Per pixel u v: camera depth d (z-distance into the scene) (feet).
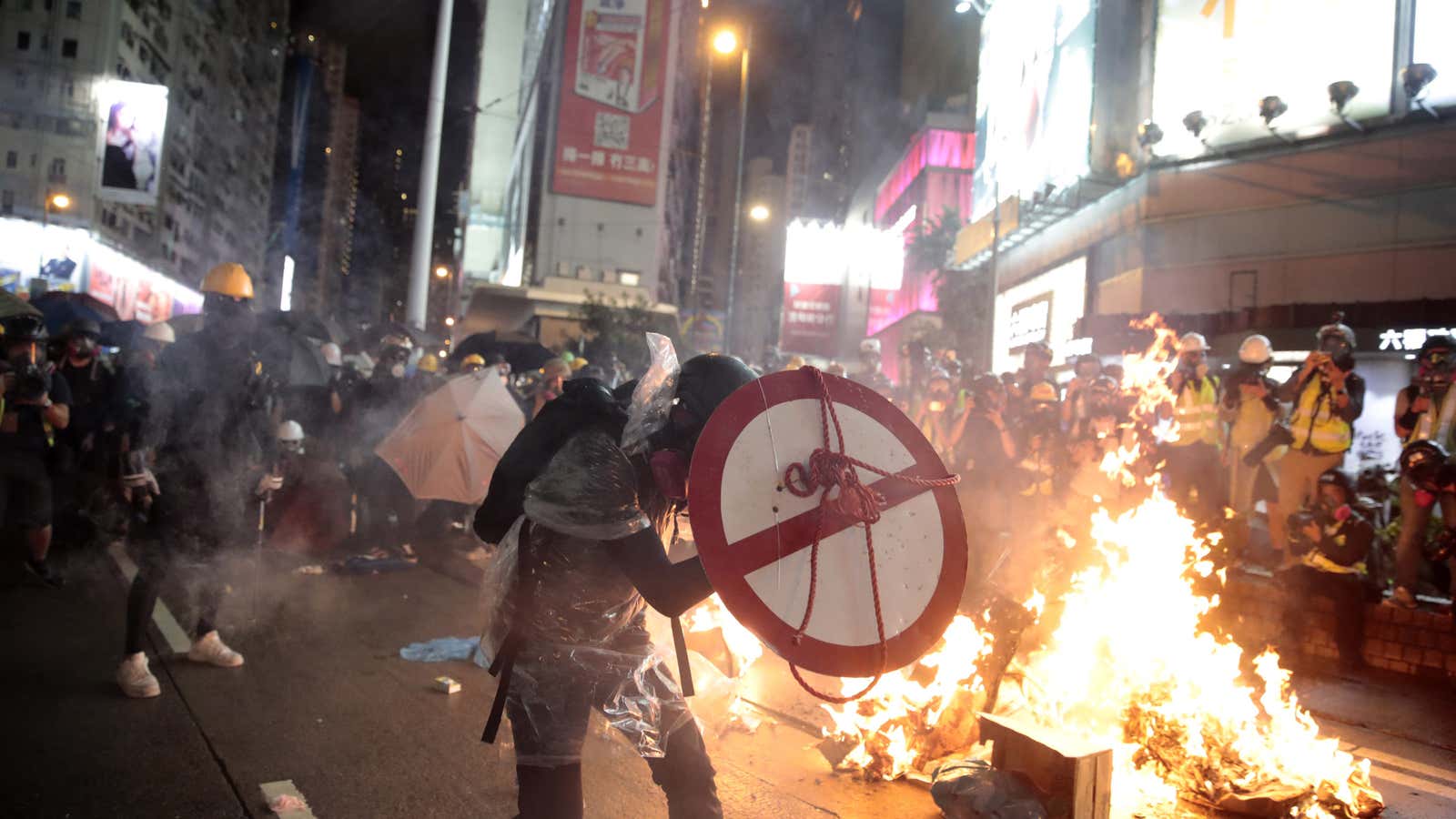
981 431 23.16
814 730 14.43
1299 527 20.83
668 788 7.78
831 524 6.58
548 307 170.91
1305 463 22.24
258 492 15.76
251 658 17.02
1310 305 63.26
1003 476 22.63
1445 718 15.87
